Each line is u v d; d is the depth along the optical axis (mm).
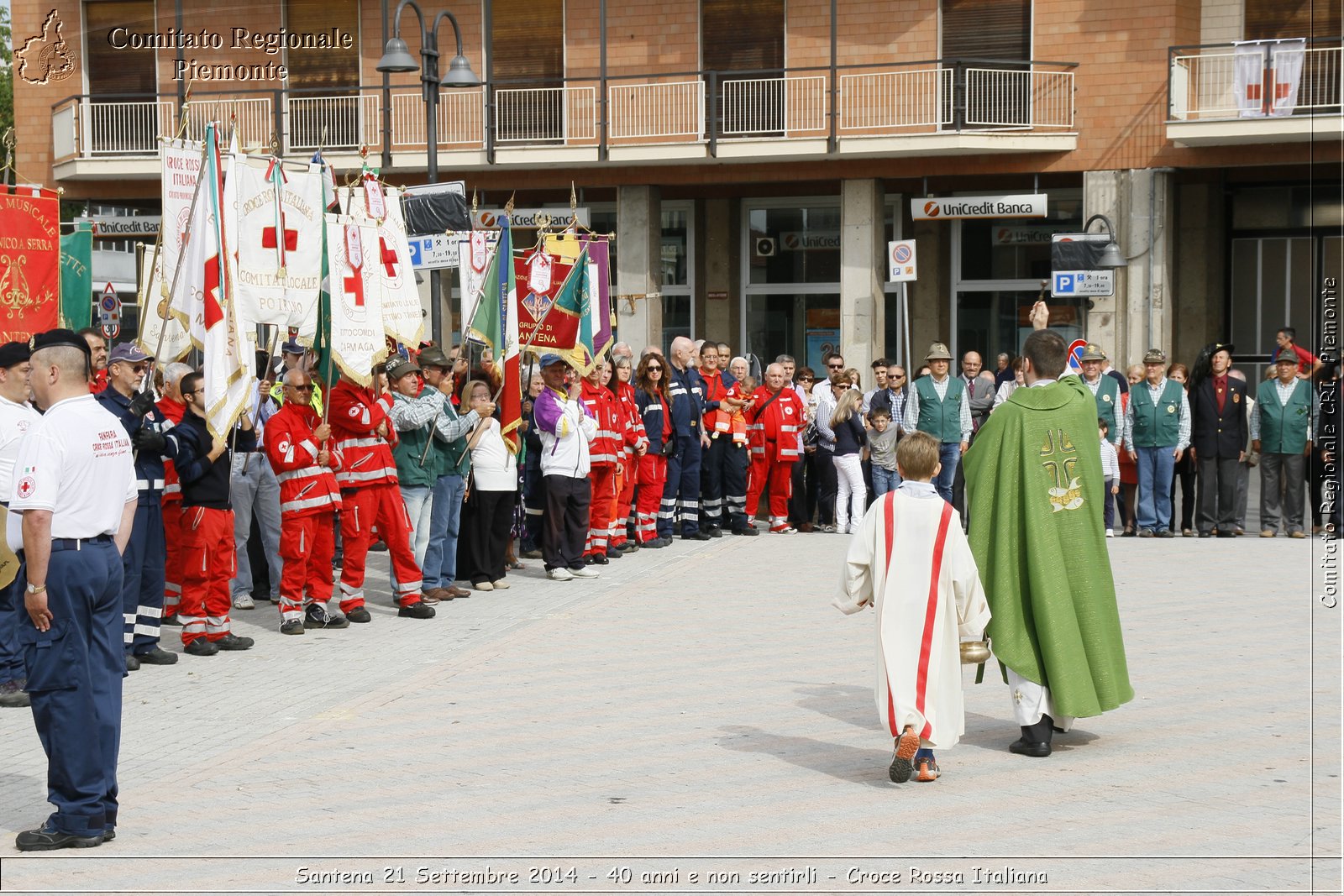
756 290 28359
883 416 18391
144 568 10445
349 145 27953
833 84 25750
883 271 26828
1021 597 7922
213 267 10734
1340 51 24312
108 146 28609
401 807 6926
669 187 27844
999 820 6664
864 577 7520
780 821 6660
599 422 15336
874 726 8516
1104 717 8664
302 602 11742
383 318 12898
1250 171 25969
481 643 11125
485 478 13688
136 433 10250
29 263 12094
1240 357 26609
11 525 6695
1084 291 23375
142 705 9156
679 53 27000
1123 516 18328
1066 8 25234
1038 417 8047
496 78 27875
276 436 11375
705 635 11430
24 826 6781
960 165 25750
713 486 18203
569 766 7648
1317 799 6957
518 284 15102
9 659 9508
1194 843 6285
